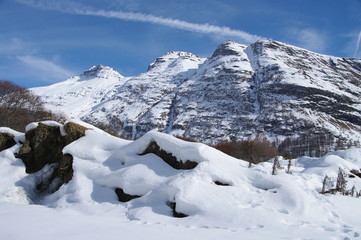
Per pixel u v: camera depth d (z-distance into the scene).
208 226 7.96
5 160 14.09
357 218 8.69
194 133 133.75
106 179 11.59
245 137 120.56
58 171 13.39
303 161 22.27
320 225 7.96
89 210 9.99
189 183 9.80
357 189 13.76
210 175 10.28
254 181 10.37
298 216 8.34
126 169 11.47
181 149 11.60
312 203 9.12
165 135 12.52
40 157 14.32
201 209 8.73
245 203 9.00
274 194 9.42
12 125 43.03
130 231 7.04
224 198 9.17
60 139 14.71
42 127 14.89
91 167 12.45
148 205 9.66
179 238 6.64
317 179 12.43
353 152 24.89
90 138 13.94
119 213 9.57
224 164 10.96
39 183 13.65
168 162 11.84
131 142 13.19
